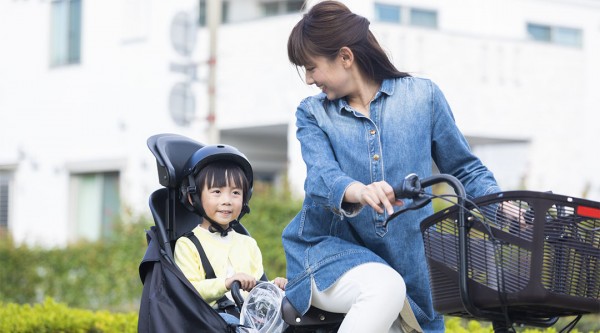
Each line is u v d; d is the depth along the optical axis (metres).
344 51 4.31
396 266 4.34
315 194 4.13
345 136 4.35
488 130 20.66
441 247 3.89
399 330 4.41
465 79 20.22
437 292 3.93
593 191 21.84
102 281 16.14
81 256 16.42
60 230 22.45
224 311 5.32
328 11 4.35
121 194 20.11
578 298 3.66
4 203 23.72
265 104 20.05
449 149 4.47
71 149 22.38
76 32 22.38
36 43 23.03
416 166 4.34
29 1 23.20
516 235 3.65
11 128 23.48
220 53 20.52
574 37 22.22
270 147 22.77
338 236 4.41
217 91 20.69
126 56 21.42
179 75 20.53
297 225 4.51
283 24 19.89
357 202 3.99
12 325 8.45
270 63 20.00
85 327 8.58
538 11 21.91
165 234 5.03
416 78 4.48
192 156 5.38
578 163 21.72
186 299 4.68
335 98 4.40
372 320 4.05
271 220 13.10
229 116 20.61
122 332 8.18
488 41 20.50
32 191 23.11
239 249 5.53
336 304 4.26
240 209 5.51
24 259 16.73
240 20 22.48
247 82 20.34
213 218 5.42
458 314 3.99
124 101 21.42
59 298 16.58
